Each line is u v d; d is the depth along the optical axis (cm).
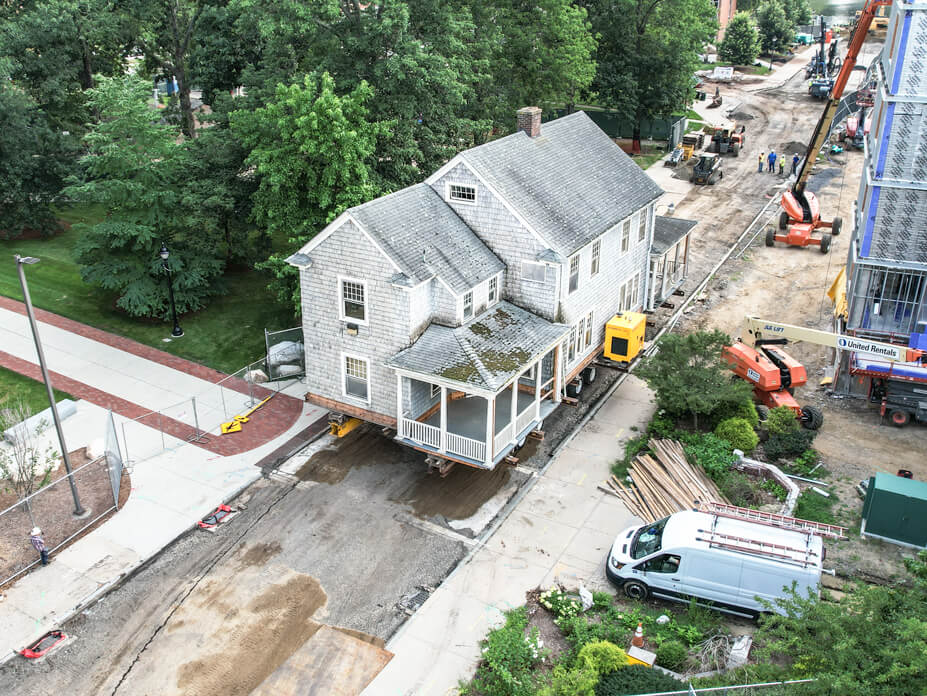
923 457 2945
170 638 2220
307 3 3691
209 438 3102
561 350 3053
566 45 5403
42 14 4850
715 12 6700
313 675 2103
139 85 3778
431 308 2847
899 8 2981
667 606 2320
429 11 3881
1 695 2052
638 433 3144
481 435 2827
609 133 7244
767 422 3020
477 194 3002
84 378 3488
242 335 3856
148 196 3709
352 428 3175
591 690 1881
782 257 4772
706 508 2494
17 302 4125
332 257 2825
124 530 2620
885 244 3200
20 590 2373
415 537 2592
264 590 2383
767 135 7188
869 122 3897
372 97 3625
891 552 2462
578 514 2695
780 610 2120
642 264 3794
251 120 3597
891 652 1596
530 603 2331
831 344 3120
